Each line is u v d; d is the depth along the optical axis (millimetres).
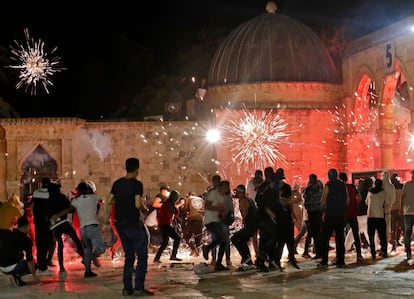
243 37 29359
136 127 28688
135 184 11195
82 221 14086
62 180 28438
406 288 11055
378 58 26281
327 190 14578
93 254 14211
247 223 14391
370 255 16969
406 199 15766
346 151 28359
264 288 11523
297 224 19656
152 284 12602
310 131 28203
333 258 16531
